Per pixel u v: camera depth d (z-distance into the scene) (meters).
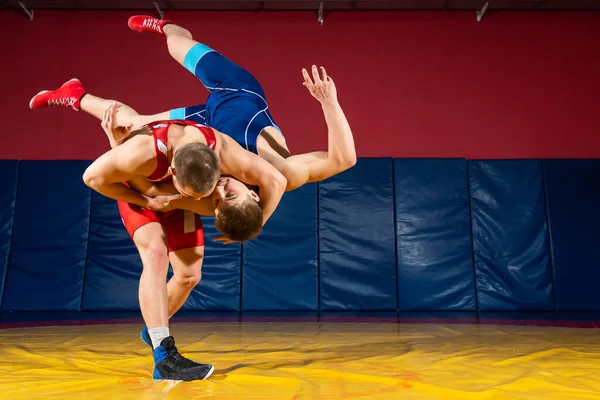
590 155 6.72
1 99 6.89
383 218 6.25
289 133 6.83
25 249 6.15
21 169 6.40
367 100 6.90
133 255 6.14
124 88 6.95
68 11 7.14
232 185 1.85
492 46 7.00
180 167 1.69
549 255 6.12
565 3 6.88
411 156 6.76
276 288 6.05
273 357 2.48
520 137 6.78
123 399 1.52
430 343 3.04
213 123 2.52
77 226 6.22
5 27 7.08
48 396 1.57
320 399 1.51
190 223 2.35
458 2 6.87
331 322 4.72
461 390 1.64
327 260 6.14
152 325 1.88
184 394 1.58
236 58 7.02
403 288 6.06
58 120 6.84
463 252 6.15
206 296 6.02
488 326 4.25
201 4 6.98
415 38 7.05
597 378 1.90
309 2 6.91
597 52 6.96
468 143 6.78
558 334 3.56
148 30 3.08
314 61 7.00
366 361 2.31
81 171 6.42
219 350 2.77
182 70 6.99
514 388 1.70
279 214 6.27
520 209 6.26
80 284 6.04
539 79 6.91
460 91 6.90
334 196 6.32
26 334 3.63
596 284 6.03
